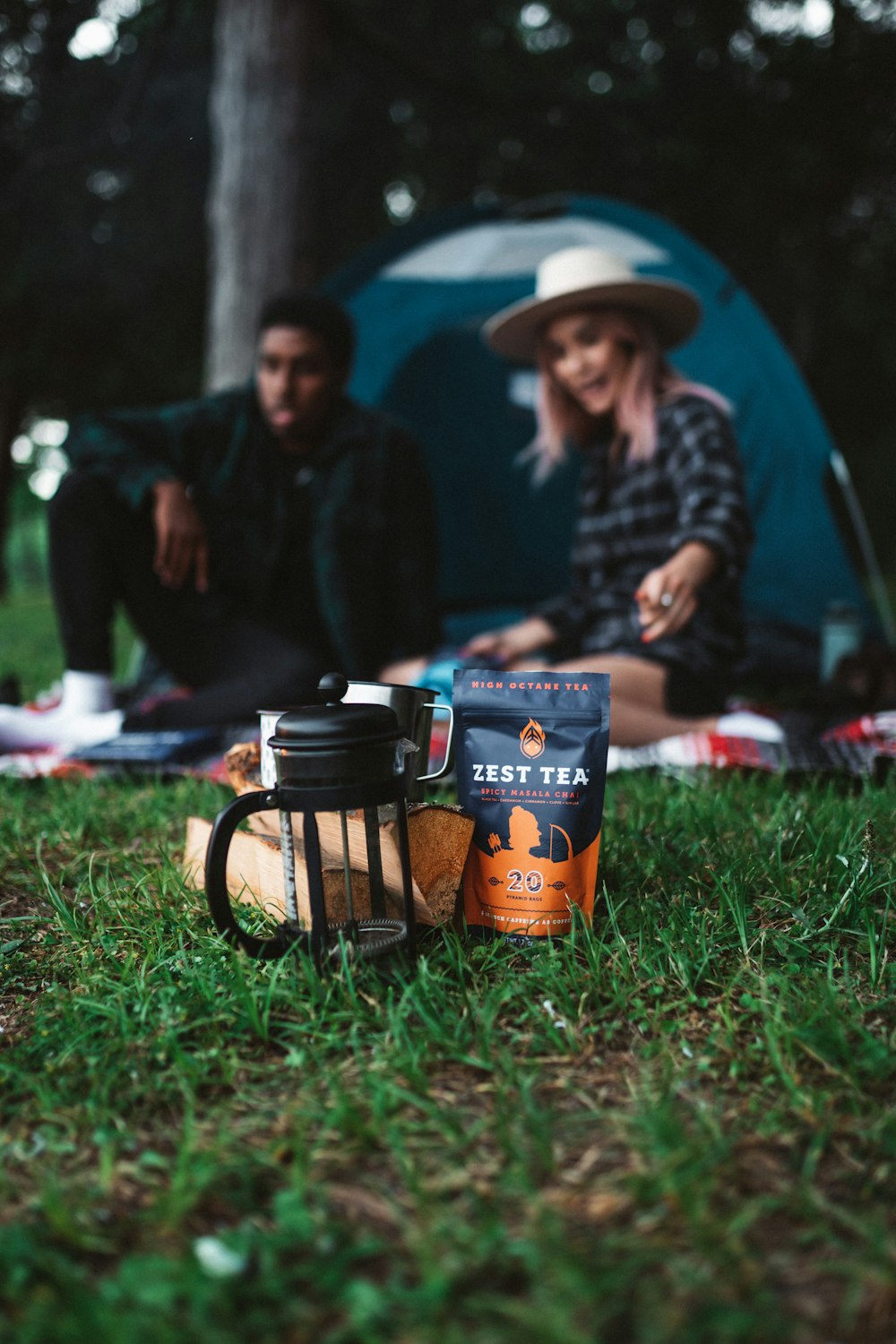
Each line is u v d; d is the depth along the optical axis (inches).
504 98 396.2
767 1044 50.3
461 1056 49.4
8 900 75.4
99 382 549.6
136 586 126.3
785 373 186.1
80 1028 53.2
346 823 55.4
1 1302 35.0
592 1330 32.9
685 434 118.7
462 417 221.1
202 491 128.5
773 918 66.8
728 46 436.5
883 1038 50.9
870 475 614.5
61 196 409.7
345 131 401.1
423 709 65.5
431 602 135.7
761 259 490.9
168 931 65.8
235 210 233.5
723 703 122.0
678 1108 46.0
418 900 62.2
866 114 440.5
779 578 191.8
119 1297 34.0
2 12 334.3
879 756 101.3
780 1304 34.8
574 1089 48.1
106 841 87.3
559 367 127.0
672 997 56.6
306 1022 53.1
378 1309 33.2
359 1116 44.8
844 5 434.6
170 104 357.4
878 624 189.6
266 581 128.4
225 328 234.4
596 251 129.0
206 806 93.4
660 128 430.6
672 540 112.3
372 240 456.1
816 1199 39.4
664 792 94.6
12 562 1380.4
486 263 205.6
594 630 129.0
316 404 126.9
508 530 225.3
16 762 111.0
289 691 118.3
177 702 118.6
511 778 63.6
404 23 392.8
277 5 231.6
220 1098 48.2
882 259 513.3
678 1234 37.7
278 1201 38.7
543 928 62.9
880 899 68.4
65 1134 45.4
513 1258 36.3
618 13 433.1
